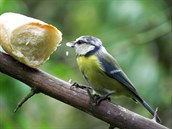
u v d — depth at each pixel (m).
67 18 14.92
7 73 5.95
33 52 6.15
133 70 12.34
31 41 6.12
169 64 13.11
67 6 15.03
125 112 5.99
